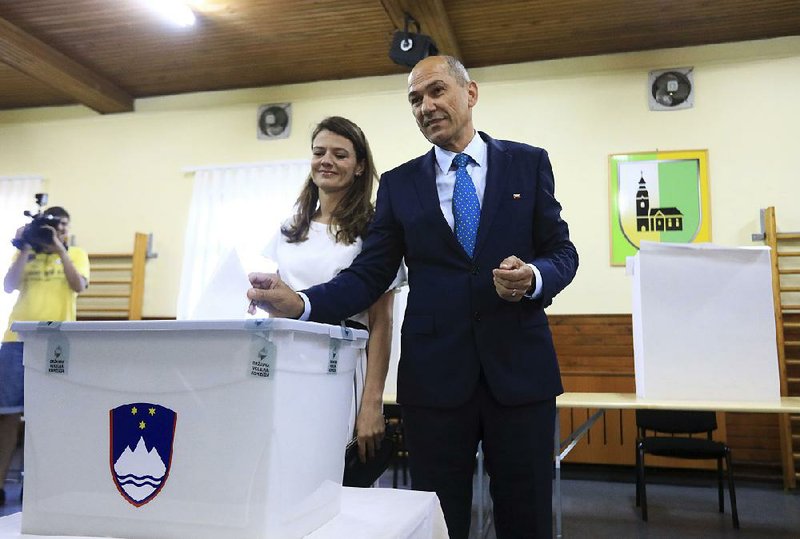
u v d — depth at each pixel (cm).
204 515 60
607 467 402
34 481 64
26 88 505
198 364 61
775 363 263
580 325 418
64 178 526
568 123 440
